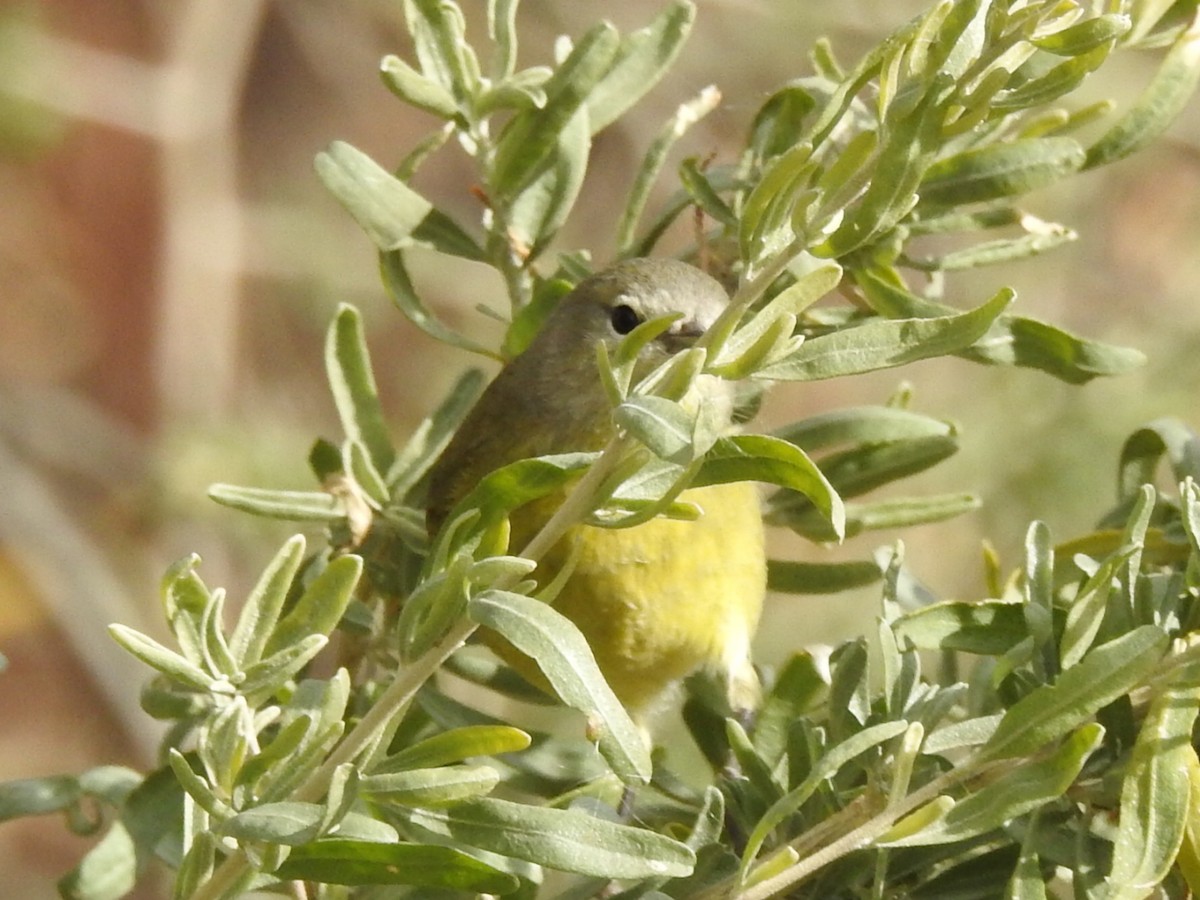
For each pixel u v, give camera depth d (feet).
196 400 18.49
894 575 9.21
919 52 9.06
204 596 9.08
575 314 9.52
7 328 20.12
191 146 18.75
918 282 12.31
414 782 9.04
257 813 9.02
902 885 9.16
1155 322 13.82
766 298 9.40
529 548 9.04
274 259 18.19
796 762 9.17
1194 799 9.07
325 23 19.34
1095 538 9.30
